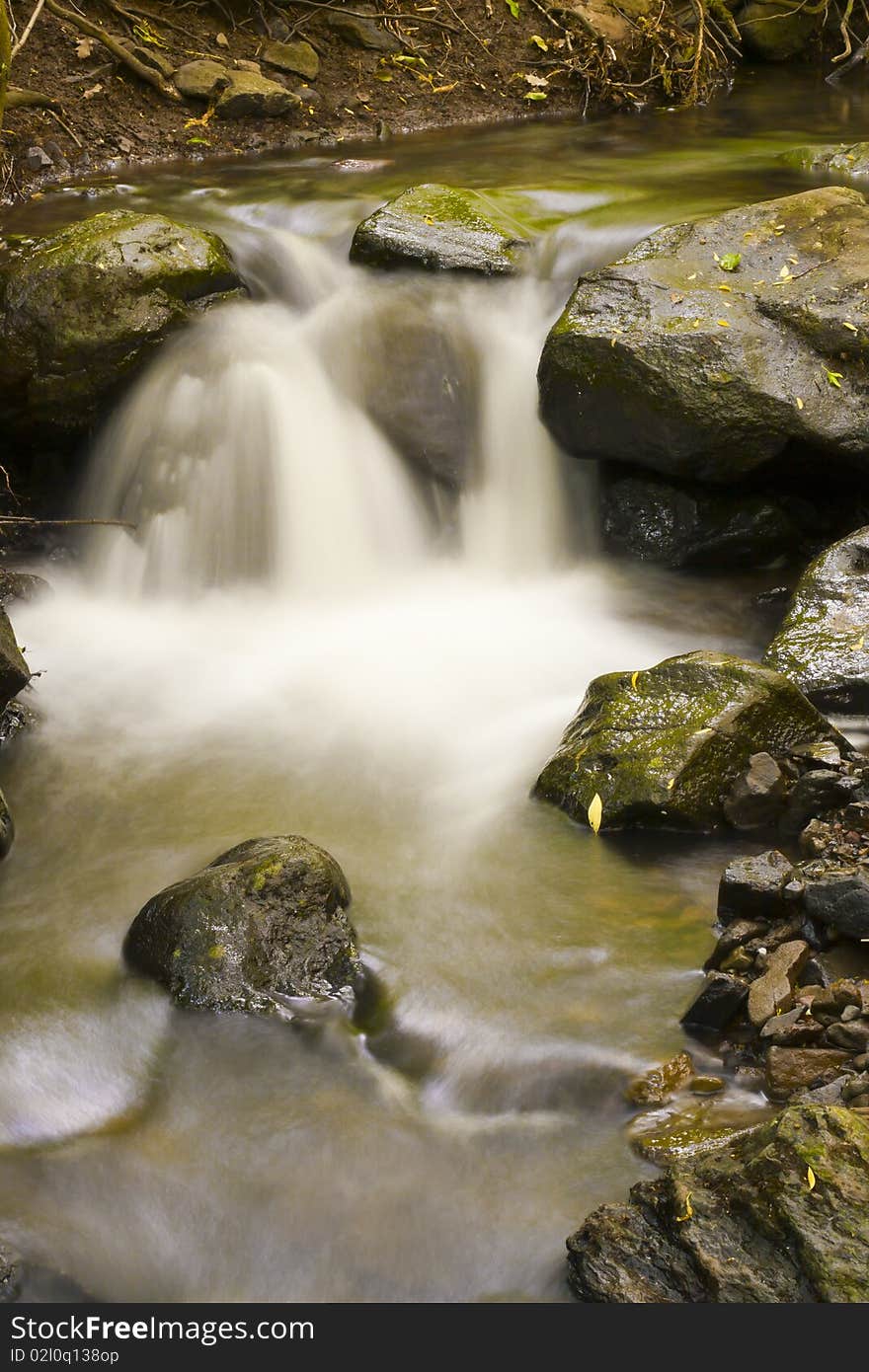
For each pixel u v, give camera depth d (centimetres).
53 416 782
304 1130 407
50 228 897
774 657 616
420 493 799
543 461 791
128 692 674
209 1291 363
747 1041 424
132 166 1065
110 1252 371
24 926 501
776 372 699
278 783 590
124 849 547
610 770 544
